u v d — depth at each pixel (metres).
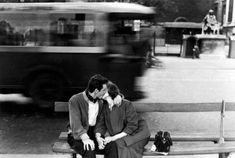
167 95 11.02
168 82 13.78
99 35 8.38
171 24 37.84
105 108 4.44
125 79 8.52
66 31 8.43
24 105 9.44
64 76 8.55
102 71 8.48
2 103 9.69
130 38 8.52
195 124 7.89
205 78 15.14
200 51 25.34
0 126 7.47
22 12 8.44
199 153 4.49
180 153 4.45
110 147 4.28
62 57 8.48
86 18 8.38
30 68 8.54
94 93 4.33
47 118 8.20
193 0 57.88
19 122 7.81
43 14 8.41
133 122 4.40
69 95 8.91
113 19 8.39
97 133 4.41
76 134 4.31
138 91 8.80
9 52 8.48
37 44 8.47
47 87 8.63
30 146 6.16
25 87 8.65
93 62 8.46
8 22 8.48
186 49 26.25
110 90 4.41
